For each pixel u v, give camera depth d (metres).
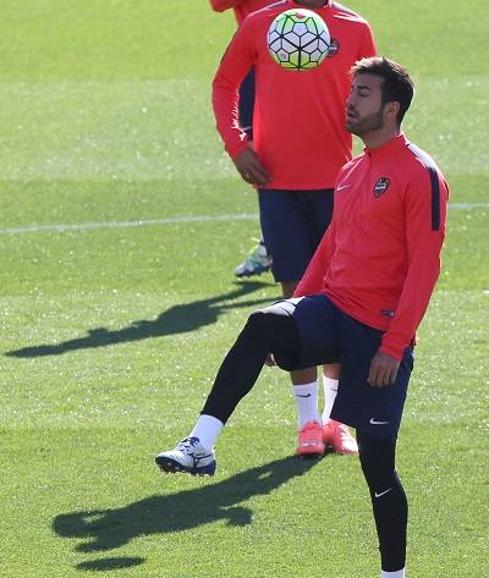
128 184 54.44
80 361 35.25
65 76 74.56
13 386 33.47
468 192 52.47
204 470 21.97
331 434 29.78
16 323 38.41
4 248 45.97
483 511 26.42
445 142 60.41
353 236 22.88
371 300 22.73
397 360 22.06
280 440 30.17
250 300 40.53
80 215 50.12
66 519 26.27
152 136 62.12
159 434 30.42
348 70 30.05
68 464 28.89
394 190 22.28
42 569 24.05
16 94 70.50
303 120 30.00
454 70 74.00
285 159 30.16
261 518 26.25
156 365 34.91
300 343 22.59
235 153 30.19
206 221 49.12
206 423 21.94
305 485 27.80
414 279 22.02
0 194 53.06
